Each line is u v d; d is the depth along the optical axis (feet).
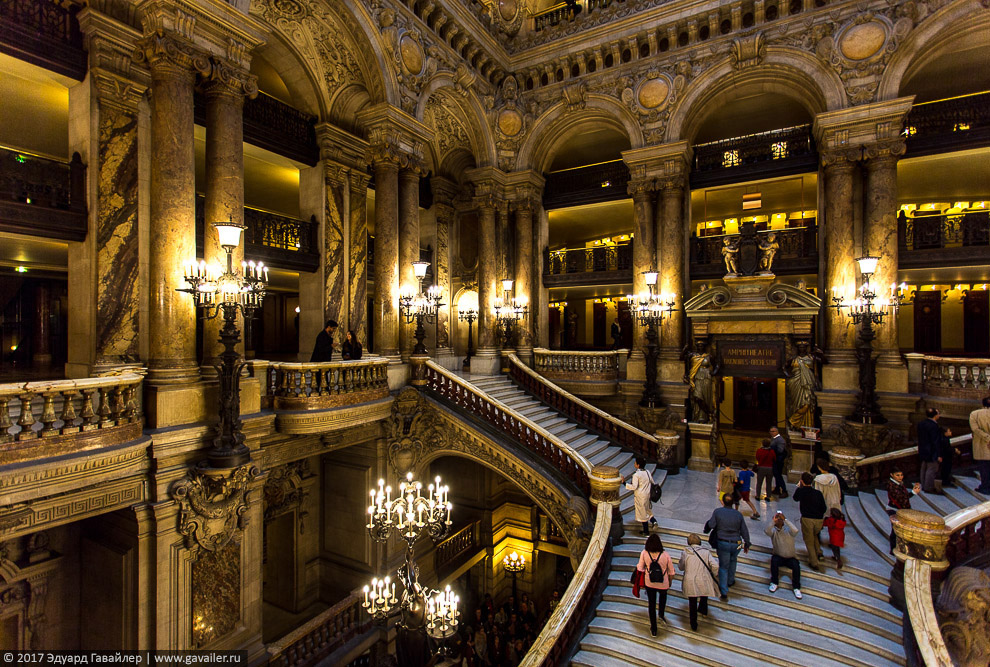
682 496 34.17
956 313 51.47
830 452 34.09
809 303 38.52
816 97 41.63
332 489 40.37
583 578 24.54
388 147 38.04
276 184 48.24
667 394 45.11
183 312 23.70
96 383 19.19
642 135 47.39
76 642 23.89
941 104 39.96
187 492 22.33
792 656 20.21
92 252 25.80
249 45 26.55
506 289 50.93
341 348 40.75
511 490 56.13
